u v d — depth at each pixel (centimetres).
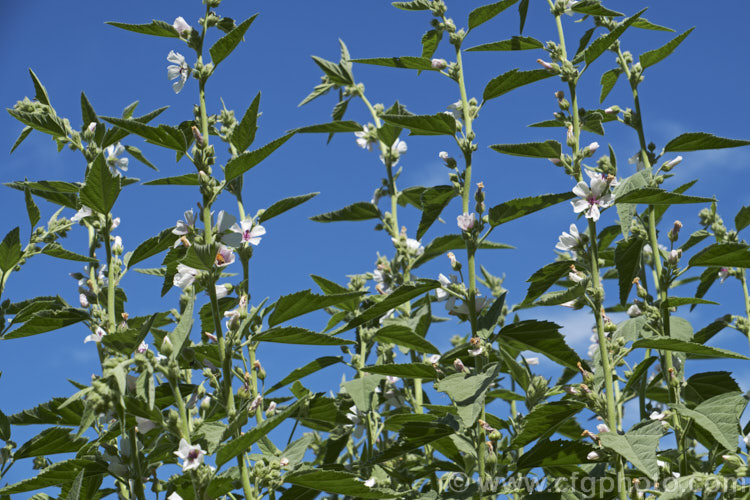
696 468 474
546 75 459
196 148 381
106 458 384
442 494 425
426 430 416
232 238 383
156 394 409
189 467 325
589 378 398
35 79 453
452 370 474
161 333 351
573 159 445
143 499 369
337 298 374
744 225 559
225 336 375
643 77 505
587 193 416
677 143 456
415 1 494
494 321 435
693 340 498
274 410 430
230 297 444
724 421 367
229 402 360
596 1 467
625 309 557
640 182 422
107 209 390
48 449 431
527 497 409
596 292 409
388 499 366
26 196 475
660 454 430
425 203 494
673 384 445
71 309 434
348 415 533
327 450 548
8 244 459
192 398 365
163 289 451
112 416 344
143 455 398
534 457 404
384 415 533
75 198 478
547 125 502
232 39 389
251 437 314
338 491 359
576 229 423
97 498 455
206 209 371
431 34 496
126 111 495
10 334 431
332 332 425
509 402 623
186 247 377
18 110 431
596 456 386
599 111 503
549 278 445
